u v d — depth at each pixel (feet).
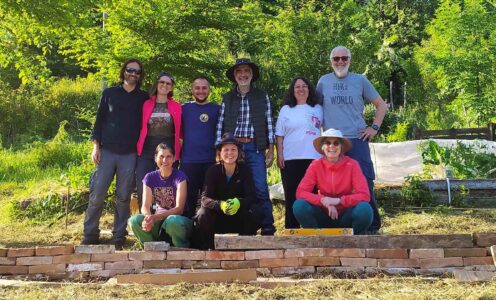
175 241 17.79
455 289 14.26
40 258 16.88
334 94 20.48
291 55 57.93
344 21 59.11
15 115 69.67
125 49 36.17
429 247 16.38
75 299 14.14
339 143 18.67
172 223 17.46
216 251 16.57
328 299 13.82
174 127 21.12
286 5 61.87
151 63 36.11
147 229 17.61
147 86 36.29
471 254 16.25
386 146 35.96
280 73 58.54
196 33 36.50
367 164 20.40
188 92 40.91
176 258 16.57
